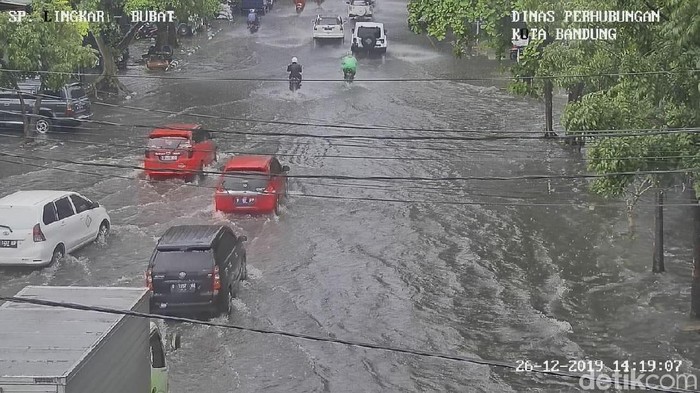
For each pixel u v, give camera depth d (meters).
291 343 15.83
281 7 75.62
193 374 14.57
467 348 15.72
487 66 48.69
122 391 10.30
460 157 29.64
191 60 50.56
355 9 65.44
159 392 12.76
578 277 19.34
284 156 29.78
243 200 23.56
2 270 19.61
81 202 21.20
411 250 21.14
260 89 42.12
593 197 25.34
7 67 28.33
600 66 16.56
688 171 14.11
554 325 16.72
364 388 14.15
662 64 14.11
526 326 16.69
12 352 9.12
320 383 14.29
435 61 50.47
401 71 46.91
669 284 18.84
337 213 24.09
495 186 26.52
